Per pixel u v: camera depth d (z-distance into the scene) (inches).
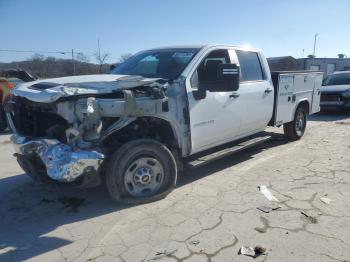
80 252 136.6
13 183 213.3
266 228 151.9
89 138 159.3
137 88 172.4
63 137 163.9
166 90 181.3
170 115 182.4
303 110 323.3
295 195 188.5
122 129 182.1
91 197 189.3
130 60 236.1
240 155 271.1
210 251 135.0
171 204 178.4
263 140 260.7
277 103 272.1
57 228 155.9
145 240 143.9
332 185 203.5
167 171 184.2
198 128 198.4
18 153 173.2
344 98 504.7
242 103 229.3
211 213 167.3
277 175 222.2
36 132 172.6
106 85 166.7
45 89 161.6
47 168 154.6
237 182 209.8
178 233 148.8
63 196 191.5
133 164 173.8
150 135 195.3
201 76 201.3
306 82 315.3
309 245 138.0
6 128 425.4
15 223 161.5
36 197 191.2
